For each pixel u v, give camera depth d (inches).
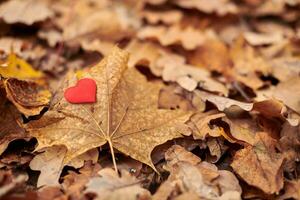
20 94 26.2
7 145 25.1
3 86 26.0
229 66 32.3
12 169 25.0
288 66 31.7
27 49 31.5
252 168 24.7
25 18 32.3
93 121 25.4
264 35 35.0
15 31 32.5
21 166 25.2
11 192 22.8
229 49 33.6
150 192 24.4
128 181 23.6
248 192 24.5
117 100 25.9
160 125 25.7
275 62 32.2
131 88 26.5
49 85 28.7
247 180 24.4
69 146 24.8
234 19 36.4
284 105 27.4
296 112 27.2
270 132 26.7
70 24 33.9
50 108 26.0
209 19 36.1
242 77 31.1
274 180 24.4
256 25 36.1
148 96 26.5
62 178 24.8
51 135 25.1
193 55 33.0
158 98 27.5
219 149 25.6
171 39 33.6
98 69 26.5
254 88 29.8
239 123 26.6
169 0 36.8
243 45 33.4
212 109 27.5
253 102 27.1
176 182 24.0
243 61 32.6
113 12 35.7
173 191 23.5
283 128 26.6
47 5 34.4
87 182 23.8
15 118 25.9
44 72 30.4
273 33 35.2
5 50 30.5
